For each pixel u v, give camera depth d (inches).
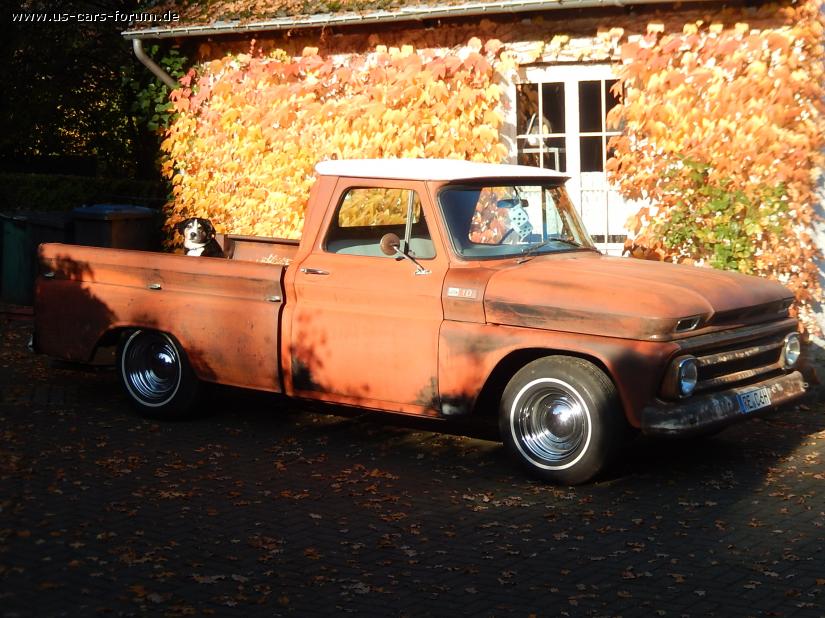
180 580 206.7
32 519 240.4
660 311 258.7
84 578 206.4
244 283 315.9
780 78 385.7
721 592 202.1
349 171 306.7
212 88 491.2
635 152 411.5
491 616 191.0
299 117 471.2
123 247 483.8
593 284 271.3
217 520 243.4
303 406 360.8
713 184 399.2
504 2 410.6
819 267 390.9
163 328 330.0
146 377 340.2
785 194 390.3
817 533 236.7
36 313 355.3
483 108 434.0
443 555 222.7
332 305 303.4
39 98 747.4
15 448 299.0
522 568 215.3
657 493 267.0
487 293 278.1
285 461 294.7
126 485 268.4
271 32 476.1
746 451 309.6
